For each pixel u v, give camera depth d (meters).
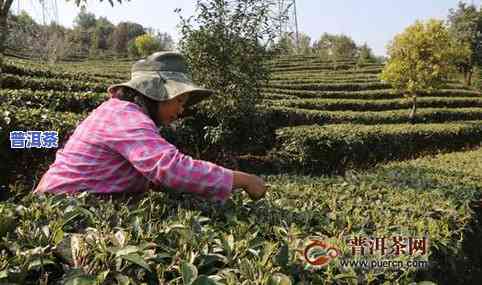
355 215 2.64
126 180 2.44
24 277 1.46
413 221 2.76
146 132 2.24
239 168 9.88
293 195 3.23
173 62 2.58
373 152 11.12
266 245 1.84
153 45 54.09
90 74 18.78
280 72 34.22
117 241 1.67
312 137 10.01
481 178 5.47
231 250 1.81
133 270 1.57
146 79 2.46
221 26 8.53
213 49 8.50
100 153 2.36
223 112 8.95
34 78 13.79
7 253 1.63
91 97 11.02
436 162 7.10
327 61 42.41
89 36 62.47
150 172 2.17
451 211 3.21
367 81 28.42
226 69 8.60
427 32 18.17
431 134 13.18
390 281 1.89
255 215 2.44
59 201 2.14
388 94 24.59
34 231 1.75
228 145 9.87
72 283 1.42
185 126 9.62
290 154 10.05
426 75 18.03
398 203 3.36
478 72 40.50
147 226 1.97
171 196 2.59
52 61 24.94
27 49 24.61
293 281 1.68
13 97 9.77
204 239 1.86
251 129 10.09
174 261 1.64
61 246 1.65
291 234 2.08
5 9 5.75
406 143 12.31
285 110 12.63
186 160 2.18
